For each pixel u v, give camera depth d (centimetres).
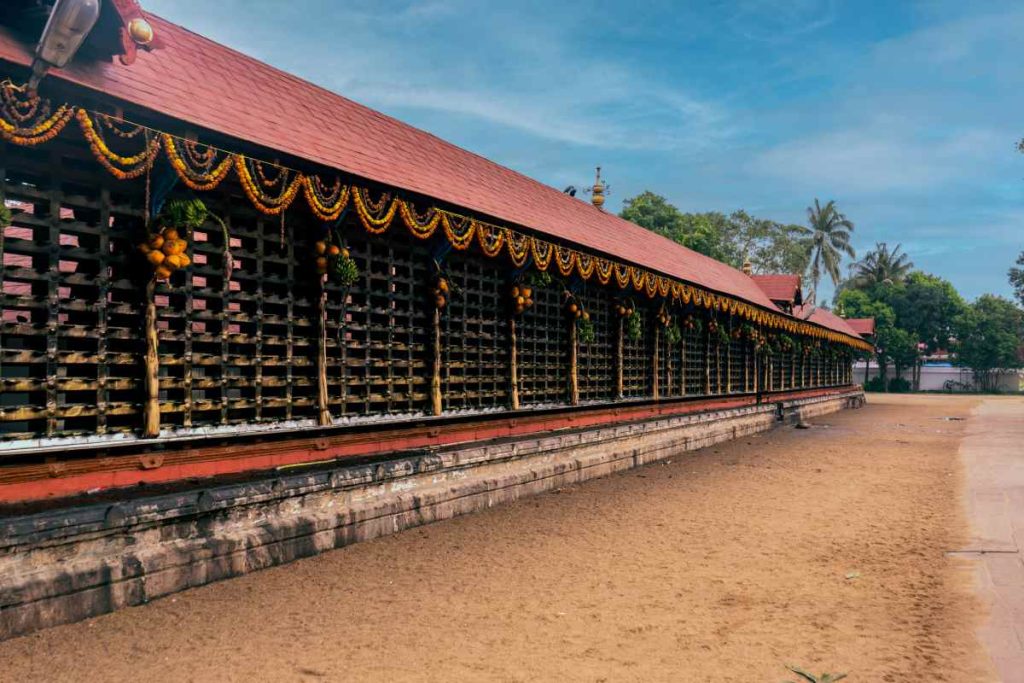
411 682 442
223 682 438
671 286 1614
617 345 1545
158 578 582
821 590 633
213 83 788
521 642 511
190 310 720
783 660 476
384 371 963
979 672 450
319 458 847
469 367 1132
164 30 824
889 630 531
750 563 721
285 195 734
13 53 536
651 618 562
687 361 1944
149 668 455
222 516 648
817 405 3058
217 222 737
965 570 689
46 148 608
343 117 993
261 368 789
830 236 6384
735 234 6288
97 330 645
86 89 569
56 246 616
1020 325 6356
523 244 1097
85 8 494
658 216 4369
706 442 1816
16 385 598
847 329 3928
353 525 769
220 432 738
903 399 4966
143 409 674
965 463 1481
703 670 461
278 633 519
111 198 657
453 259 1077
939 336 6400
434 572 678
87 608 532
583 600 605
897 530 865
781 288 2839
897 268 7019
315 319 842
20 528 504
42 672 443
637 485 1188
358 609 574
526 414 1234
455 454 948
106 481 647
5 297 592
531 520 907
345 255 840
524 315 1253
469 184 1123
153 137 621
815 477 1289
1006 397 5334
